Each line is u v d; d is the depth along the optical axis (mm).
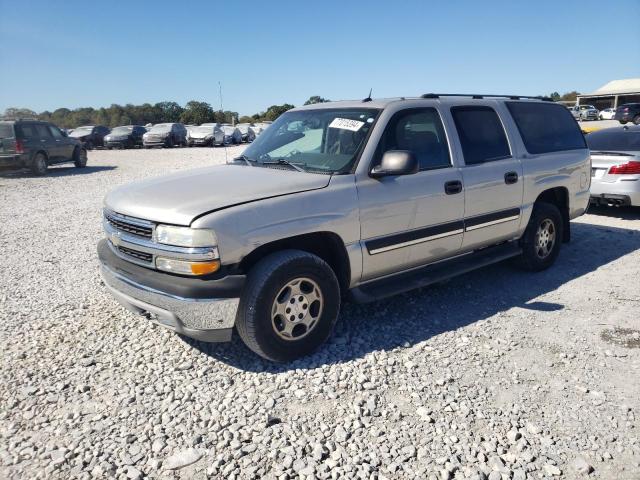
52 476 2678
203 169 4672
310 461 2762
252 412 3203
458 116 4918
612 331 4297
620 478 2639
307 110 4988
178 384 3539
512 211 5258
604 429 3016
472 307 4840
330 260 4176
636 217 8734
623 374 3617
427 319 4566
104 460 2785
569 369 3688
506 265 6117
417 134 4527
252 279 3516
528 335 4234
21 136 16203
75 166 19500
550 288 5332
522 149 5441
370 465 2725
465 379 3561
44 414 3207
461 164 4766
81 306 4938
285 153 4570
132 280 3678
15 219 9391
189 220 3379
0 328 4441
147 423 3111
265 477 2656
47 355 3959
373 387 3455
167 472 2705
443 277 4641
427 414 3146
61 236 7965
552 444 2893
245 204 3543
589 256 6484
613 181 8195
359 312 4727
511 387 3461
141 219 3637
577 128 6391
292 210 3664
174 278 3480
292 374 3635
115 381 3584
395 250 4285
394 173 3969
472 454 2816
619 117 35156
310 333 3826
